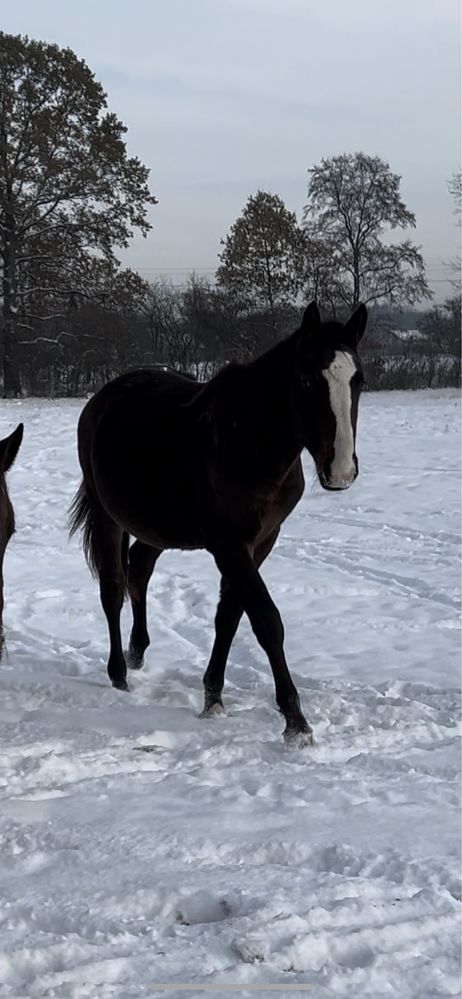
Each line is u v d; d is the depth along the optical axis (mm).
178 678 6227
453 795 4031
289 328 46750
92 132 40188
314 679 5898
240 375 5180
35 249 41125
